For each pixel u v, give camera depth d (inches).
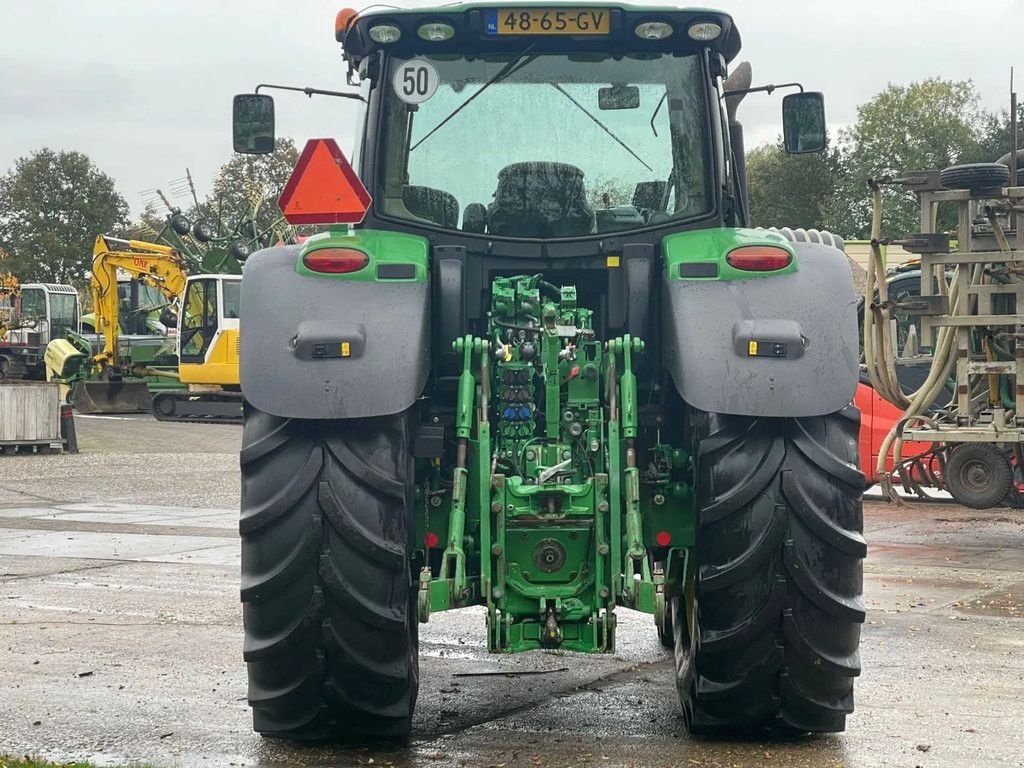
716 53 204.4
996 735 193.5
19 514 509.0
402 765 177.5
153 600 314.3
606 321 199.9
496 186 200.7
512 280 196.9
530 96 201.8
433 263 195.6
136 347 1208.8
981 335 425.7
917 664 243.6
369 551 170.4
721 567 173.9
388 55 203.2
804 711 181.5
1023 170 422.9
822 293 179.5
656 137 200.8
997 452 499.8
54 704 213.0
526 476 182.4
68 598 317.1
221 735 193.6
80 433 992.9
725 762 177.8
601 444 182.7
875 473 530.0
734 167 215.6
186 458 784.3
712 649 175.9
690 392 173.2
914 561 383.2
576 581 177.6
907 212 2546.8
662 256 193.0
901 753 183.3
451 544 176.2
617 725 198.7
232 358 1089.4
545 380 183.5
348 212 189.9
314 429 175.3
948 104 2933.1
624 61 201.5
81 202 3240.7
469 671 239.9
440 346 191.3
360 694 176.4
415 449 185.9
